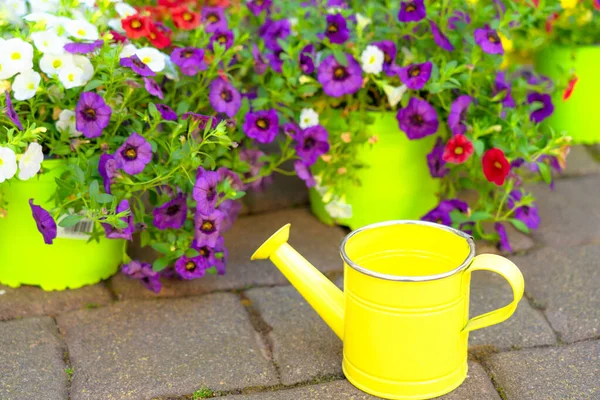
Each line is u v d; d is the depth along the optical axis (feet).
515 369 4.72
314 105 5.40
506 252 5.43
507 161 5.11
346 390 4.62
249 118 5.17
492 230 5.55
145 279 5.05
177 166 4.86
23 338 4.86
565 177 6.05
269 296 5.13
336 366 4.74
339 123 5.39
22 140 4.84
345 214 5.43
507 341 4.86
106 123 4.83
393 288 4.44
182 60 5.08
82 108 4.82
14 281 5.12
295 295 5.14
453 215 5.26
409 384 4.55
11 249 5.05
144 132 5.03
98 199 4.75
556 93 5.80
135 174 4.86
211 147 5.08
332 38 5.27
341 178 5.39
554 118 6.32
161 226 4.93
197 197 4.77
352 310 4.56
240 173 5.30
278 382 4.68
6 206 4.96
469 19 5.54
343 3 5.51
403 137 5.36
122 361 4.76
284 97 5.27
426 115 5.22
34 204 4.86
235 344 4.85
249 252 5.43
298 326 4.95
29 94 4.81
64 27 4.88
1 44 4.77
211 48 5.29
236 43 5.32
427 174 5.49
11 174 4.68
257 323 4.99
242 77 5.58
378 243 4.72
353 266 4.48
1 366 4.73
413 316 4.47
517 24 5.47
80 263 5.09
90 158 4.92
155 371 4.72
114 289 5.15
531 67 6.82
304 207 5.79
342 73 5.25
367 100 5.42
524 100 5.52
